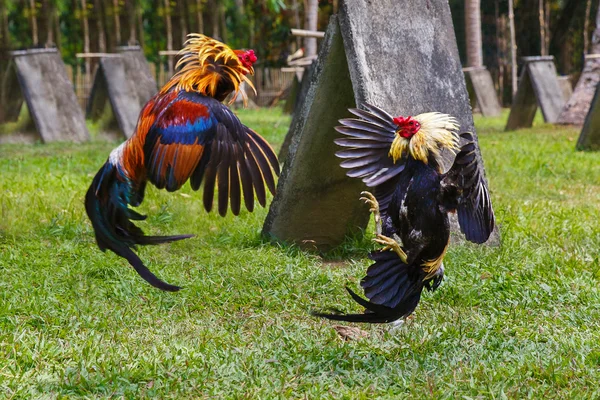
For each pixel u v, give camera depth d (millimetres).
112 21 28219
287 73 34812
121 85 21312
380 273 5488
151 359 5766
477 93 28359
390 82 8336
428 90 8594
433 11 9031
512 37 31297
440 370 5730
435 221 5336
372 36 8391
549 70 23719
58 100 20234
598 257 8703
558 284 7719
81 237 9477
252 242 9133
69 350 5949
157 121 4547
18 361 5715
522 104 23234
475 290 7457
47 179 13055
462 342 6281
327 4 22844
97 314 6902
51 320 6668
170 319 6844
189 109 4488
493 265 8219
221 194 4457
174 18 28188
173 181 4469
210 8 28094
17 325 6539
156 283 4812
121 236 4879
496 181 13609
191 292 7453
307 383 5430
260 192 4523
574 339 6285
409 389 5387
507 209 10953
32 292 7371
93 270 8039
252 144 4555
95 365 5656
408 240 5410
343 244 9289
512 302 7258
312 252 9164
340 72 8484
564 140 19844
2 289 7465
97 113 22719
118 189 4789
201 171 4461
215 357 5859
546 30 34625
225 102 5156
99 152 17547
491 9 34656
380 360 5848
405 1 8836
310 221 9117
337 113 8617
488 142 19641
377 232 5523
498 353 6059
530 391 5277
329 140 8711
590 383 5445
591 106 17531
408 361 5895
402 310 5539
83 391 5277
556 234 9742
